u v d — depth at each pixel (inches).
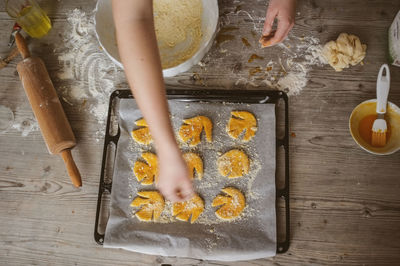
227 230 37.0
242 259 35.9
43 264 38.5
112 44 41.9
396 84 41.1
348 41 41.3
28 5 46.5
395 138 38.1
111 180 40.8
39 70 42.1
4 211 40.7
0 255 39.1
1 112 44.5
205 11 42.8
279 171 39.7
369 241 36.7
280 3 36.5
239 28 45.3
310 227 37.5
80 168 41.5
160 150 24.9
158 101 23.6
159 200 38.9
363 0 45.0
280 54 43.9
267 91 41.9
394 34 40.1
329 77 42.5
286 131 40.1
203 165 40.1
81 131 42.9
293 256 36.8
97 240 38.0
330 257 36.5
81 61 45.9
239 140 40.5
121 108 42.3
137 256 37.9
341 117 41.1
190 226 37.6
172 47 42.8
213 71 43.9
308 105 41.8
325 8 45.2
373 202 37.9
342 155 39.7
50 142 39.4
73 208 40.3
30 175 41.9
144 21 23.1
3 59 46.3
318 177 39.2
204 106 42.1
